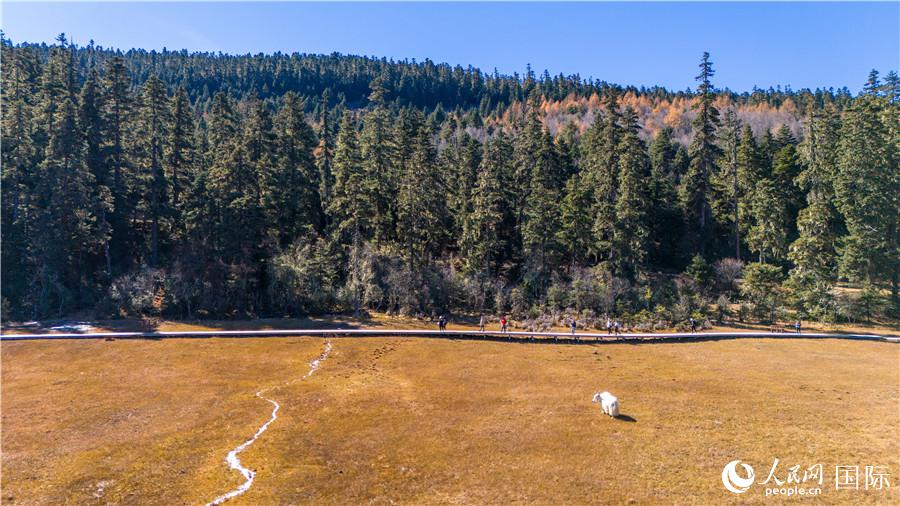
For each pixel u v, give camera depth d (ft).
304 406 92.32
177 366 116.06
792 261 215.10
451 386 105.19
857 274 190.90
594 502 58.65
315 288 182.91
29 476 64.90
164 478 64.95
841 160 211.20
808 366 122.01
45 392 97.60
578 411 89.61
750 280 188.14
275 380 108.37
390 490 61.77
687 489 61.57
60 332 141.69
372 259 191.31
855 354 134.92
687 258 230.48
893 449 72.74
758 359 129.39
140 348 129.08
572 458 70.33
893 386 104.78
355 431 80.64
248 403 93.71
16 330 142.92
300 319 169.48
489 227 199.82
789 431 79.97
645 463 68.64
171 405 92.02
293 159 216.13
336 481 64.03
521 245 227.20
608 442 75.77
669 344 148.66
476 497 60.08
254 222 179.93
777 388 103.40
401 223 200.95
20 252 166.91
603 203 199.21
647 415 87.45
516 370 117.91
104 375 108.68
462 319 181.37
